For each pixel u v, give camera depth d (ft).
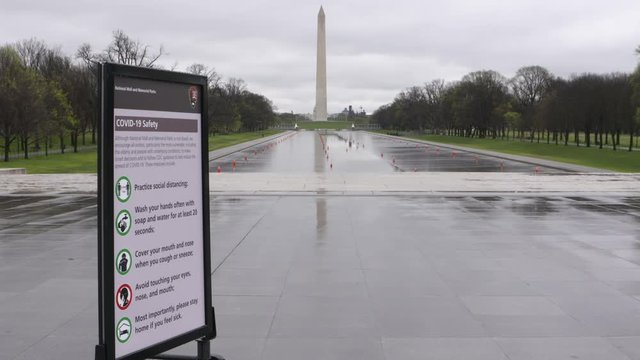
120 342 17.33
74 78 332.39
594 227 55.36
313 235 50.98
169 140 18.54
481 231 53.16
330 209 67.26
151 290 18.25
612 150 303.89
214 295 32.55
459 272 37.96
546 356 23.94
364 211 65.67
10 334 26.53
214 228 54.39
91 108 319.06
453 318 28.66
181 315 19.39
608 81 343.67
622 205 71.31
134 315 17.74
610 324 27.78
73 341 25.68
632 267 39.37
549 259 41.75
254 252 43.91
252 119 647.15
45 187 93.61
